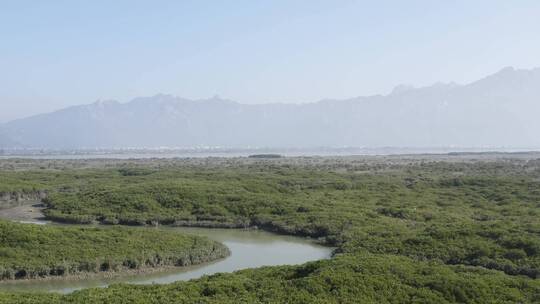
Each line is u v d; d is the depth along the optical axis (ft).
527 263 159.94
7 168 575.79
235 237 234.58
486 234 189.88
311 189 346.33
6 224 184.44
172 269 174.70
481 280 127.95
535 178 398.42
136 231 204.13
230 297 115.85
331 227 232.73
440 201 296.71
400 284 123.13
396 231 212.23
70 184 377.30
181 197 290.76
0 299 113.19
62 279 156.97
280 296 115.34
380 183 372.79
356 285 120.67
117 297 114.52
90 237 185.16
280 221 250.57
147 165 652.48
